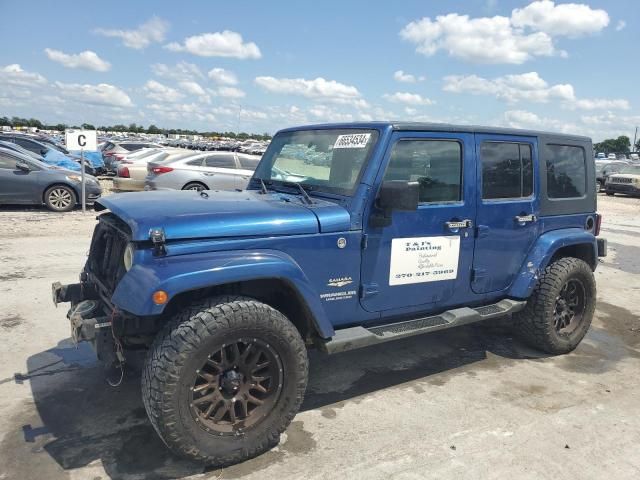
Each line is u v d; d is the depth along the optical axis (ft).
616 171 88.12
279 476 9.39
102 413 11.35
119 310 9.45
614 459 10.23
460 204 12.78
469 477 9.52
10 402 11.68
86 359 14.01
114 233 11.18
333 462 9.85
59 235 30.40
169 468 9.54
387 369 14.29
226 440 9.37
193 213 9.82
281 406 9.91
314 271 10.73
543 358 15.46
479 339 16.84
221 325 9.00
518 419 11.67
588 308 15.92
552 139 15.07
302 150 13.17
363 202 11.14
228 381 9.37
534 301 14.96
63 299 11.93
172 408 8.73
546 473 9.70
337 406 12.08
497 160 13.65
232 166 43.93
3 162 38.96
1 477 9.13
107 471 9.40
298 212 10.61
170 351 8.72
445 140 12.46
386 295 11.91
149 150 51.42
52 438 10.36
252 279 9.49
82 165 39.86
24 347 14.66
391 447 10.41
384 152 11.34
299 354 9.93
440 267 12.68
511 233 14.08
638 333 18.12
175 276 8.73
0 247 26.55
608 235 40.60
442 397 12.67
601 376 14.26
